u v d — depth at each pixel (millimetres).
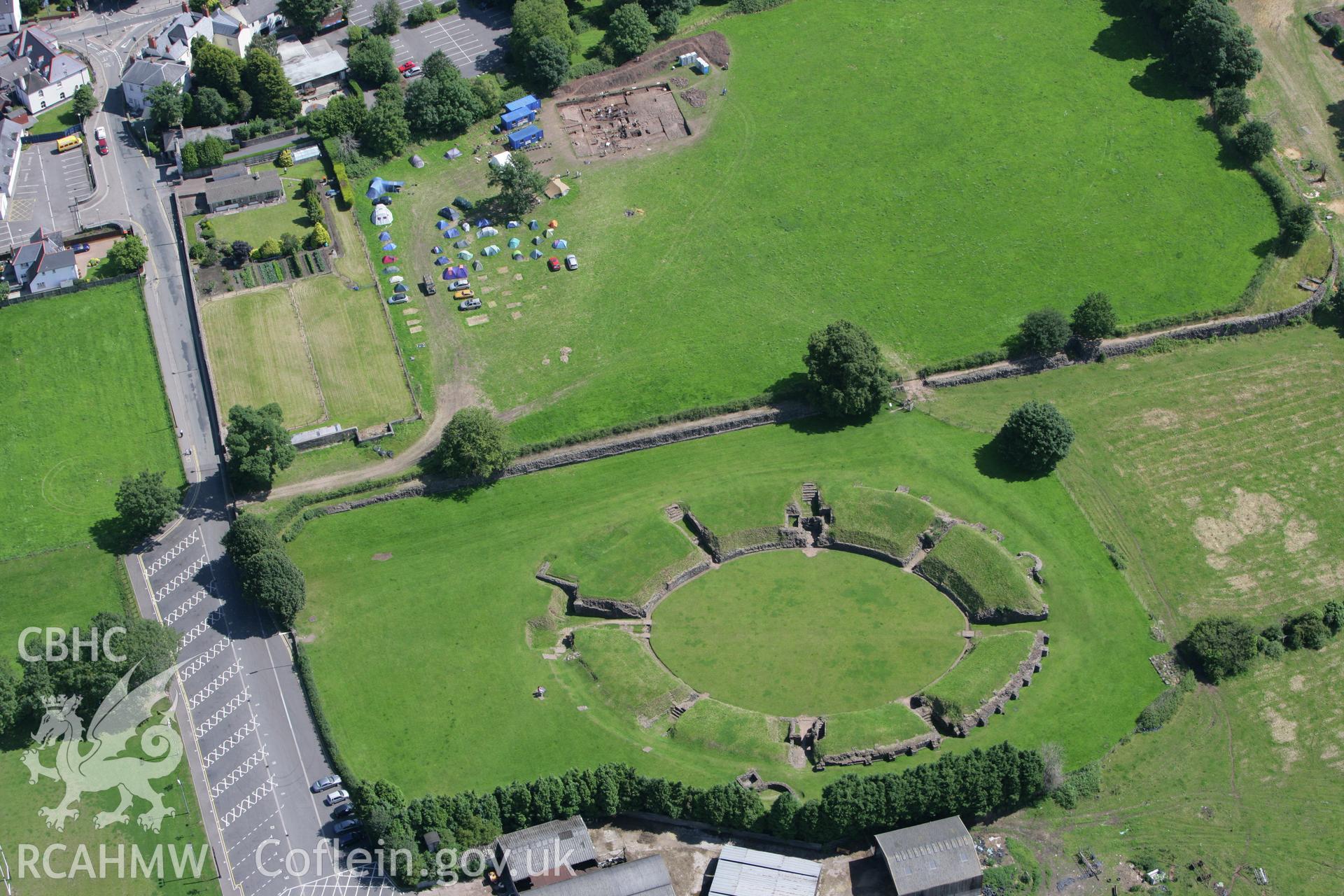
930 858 184250
